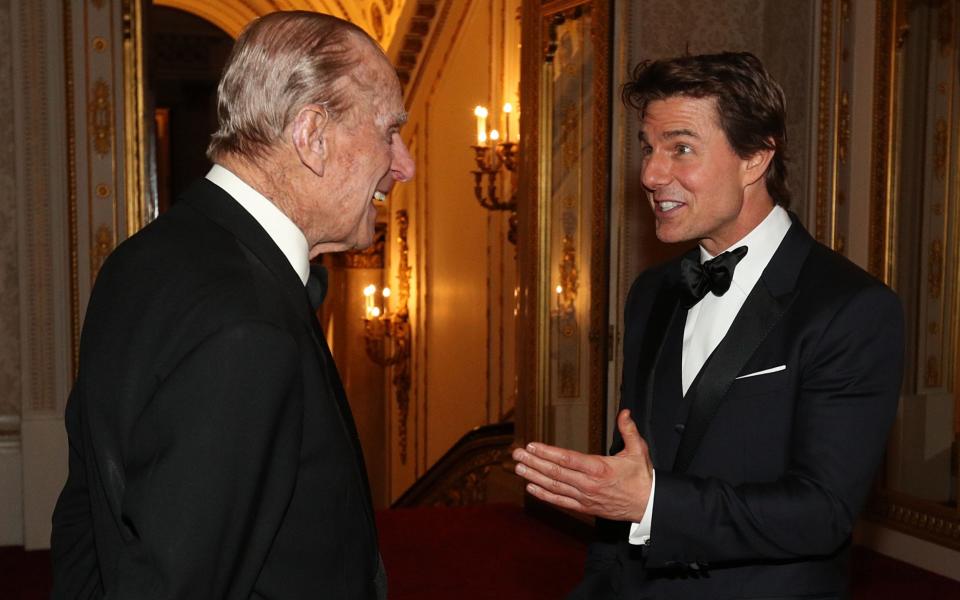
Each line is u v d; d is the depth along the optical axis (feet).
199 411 3.63
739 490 5.17
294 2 36.73
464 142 29.09
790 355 5.41
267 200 4.40
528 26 19.39
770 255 5.83
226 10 41.11
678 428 5.84
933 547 15.29
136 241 4.31
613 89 17.07
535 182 19.15
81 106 17.21
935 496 15.28
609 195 17.12
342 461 4.28
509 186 26.16
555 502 5.12
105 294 4.21
